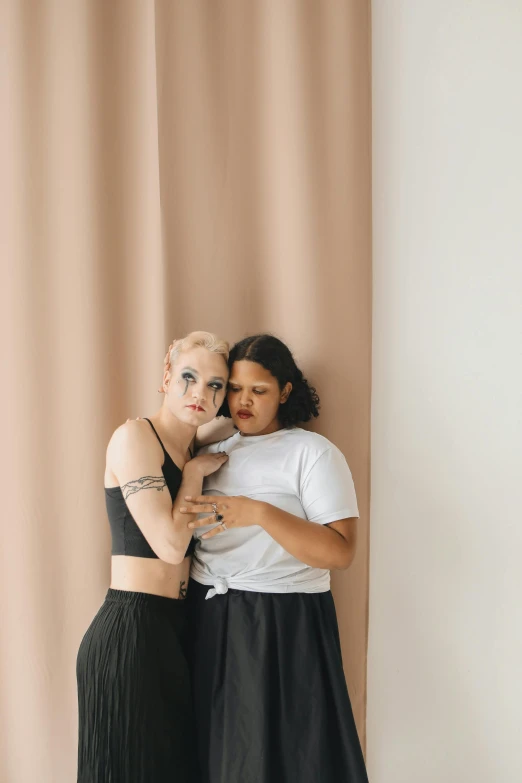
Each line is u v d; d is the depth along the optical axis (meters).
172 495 1.37
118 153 1.73
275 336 1.67
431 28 1.73
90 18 1.71
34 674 1.70
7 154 1.72
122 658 1.30
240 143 1.71
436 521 1.72
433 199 1.74
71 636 1.70
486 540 1.70
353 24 1.67
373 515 1.74
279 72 1.70
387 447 1.74
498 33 1.72
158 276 1.71
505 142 1.72
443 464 1.72
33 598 1.70
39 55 1.72
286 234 1.69
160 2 1.67
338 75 1.68
